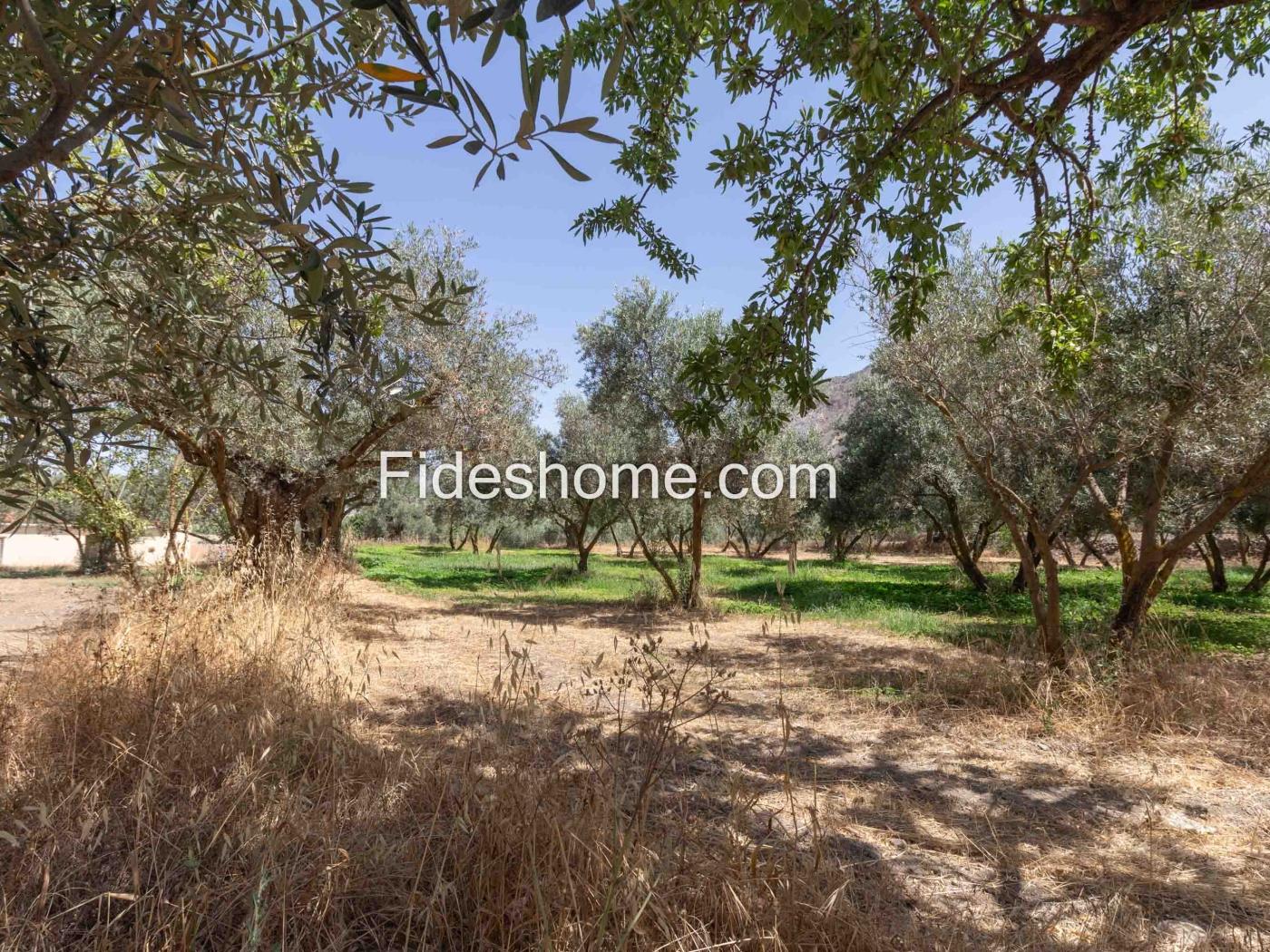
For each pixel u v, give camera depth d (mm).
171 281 1927
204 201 1424
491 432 11070
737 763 4398
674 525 14922
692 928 2018
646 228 4566
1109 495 12164
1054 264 4148
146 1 1306
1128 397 6633
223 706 3584
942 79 2984
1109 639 6492
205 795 2658
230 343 2039
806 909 2223
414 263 10109
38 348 1710
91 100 1612
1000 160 3590
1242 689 5781
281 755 3115
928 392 7086
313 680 4770
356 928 2229
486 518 25812
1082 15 2668
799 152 3820
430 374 9258
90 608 7910
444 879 2371
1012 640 8461
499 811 2506
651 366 12727
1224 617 11797
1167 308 6621
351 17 1819
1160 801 3986
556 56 3945
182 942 1914
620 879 2035
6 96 1697
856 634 10312
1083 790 4168
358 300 1742
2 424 1672
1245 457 6250
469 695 5602
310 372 1821
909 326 3865
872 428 19562
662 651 8500
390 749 3725
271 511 9312
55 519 1753
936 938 2406
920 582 18797
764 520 16656
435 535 43594
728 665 7609
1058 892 2914
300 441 8008
